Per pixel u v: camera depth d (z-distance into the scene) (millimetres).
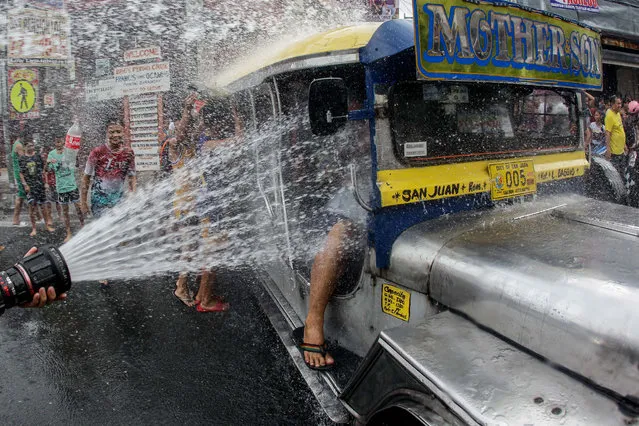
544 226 2133
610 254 1732
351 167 2154
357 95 2211
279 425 2660
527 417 1288
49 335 3795
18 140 7172
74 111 8039
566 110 2902
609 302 1406
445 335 1681
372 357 1769
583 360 1398
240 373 3164
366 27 2318
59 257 1585
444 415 1427
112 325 3926
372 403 1812
